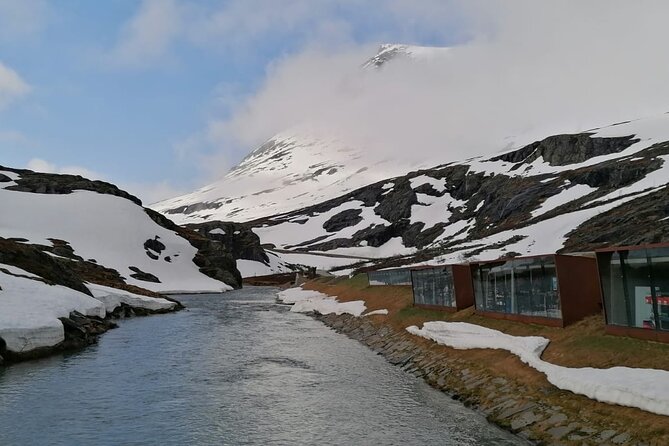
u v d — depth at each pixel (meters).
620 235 85.88
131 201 182.38
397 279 64.75
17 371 29.25
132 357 34.53
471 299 39.72
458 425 19.78
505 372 23.41
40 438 18.11
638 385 16.09
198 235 189.12
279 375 29.33
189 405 22.77
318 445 17.88
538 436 17.03
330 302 71.62
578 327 25.11
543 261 27.94
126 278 127.12
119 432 18.95
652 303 20.11
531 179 198.75
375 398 24.17
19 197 156.50
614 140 193.75
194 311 76.25
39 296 41.72
